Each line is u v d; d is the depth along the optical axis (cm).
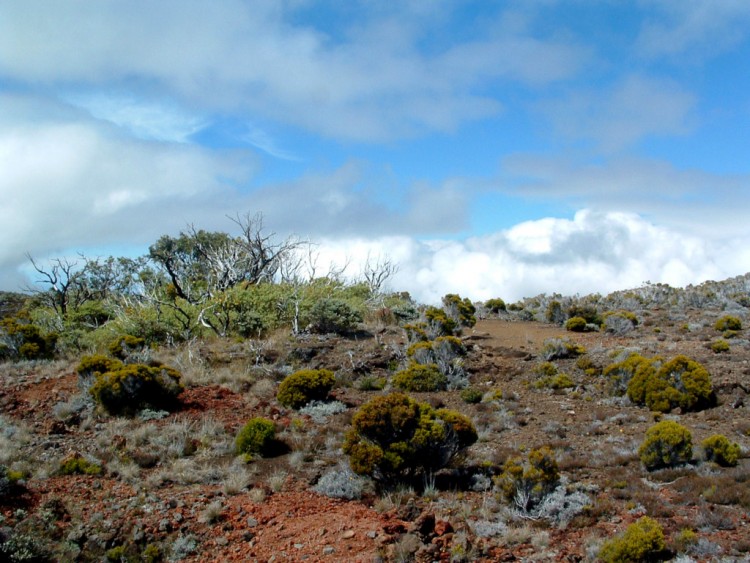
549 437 1326
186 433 1317
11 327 2019
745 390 1522
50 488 1048
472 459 1193
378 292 2852
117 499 1027
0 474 1008
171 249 3397
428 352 1881
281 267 2867
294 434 1335
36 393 1563
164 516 980
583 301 3409
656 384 1499
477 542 864
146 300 2597
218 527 959
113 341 1964
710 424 1355
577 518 922
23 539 878
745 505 931
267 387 1641
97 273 3431
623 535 833
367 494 1063
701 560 781
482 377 1803
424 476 1080
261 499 1041
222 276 2808
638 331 2344
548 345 1977
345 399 1598
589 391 1662
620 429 1368
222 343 2044
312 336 2141
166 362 1816
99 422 1387
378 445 1080
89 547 910
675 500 966
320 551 883
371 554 859
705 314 2639
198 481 1114
